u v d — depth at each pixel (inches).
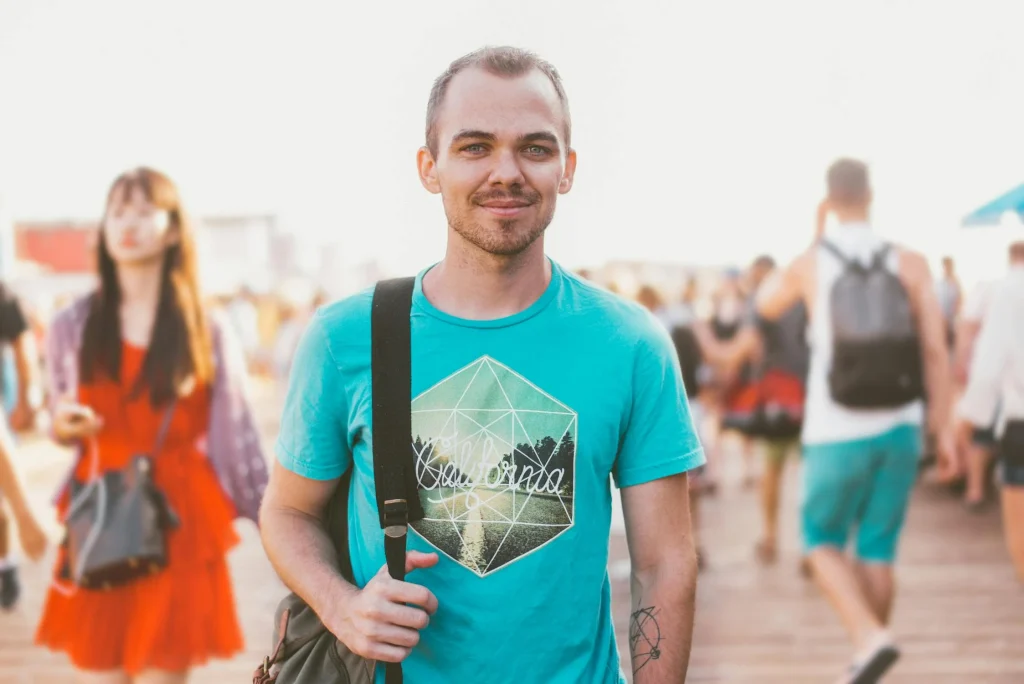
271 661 67.5
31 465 441.7
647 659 64.7
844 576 157.1
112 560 112.7
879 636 151.6
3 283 223.3
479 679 62.3
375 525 64.4
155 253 116.5
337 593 63.5
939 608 208.2
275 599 222.8
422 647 62.9
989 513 315.3
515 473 62.8
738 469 441.7
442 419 63.3
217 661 176.7
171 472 118.6
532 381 63.5
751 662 177.2
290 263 1100.5
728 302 331.3
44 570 249.0
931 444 355.3
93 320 117.5
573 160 67.7
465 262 64.2
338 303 67.2
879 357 153.6
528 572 62.3
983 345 167.5
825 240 161.3
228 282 967.0
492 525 62.6
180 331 117.4
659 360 65.5
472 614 62.3
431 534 62.8
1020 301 165.8
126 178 117.1
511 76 62.6
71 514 116.3
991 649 180.9
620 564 246.5
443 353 64.1
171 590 117.3
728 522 314.0
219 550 120.0
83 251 997.2
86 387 117.5
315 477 67.0
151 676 116.5
